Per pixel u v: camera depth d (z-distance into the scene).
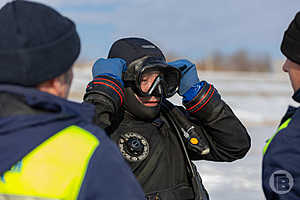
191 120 3.03
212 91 2.83
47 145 1.65
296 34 2.34
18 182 1.62
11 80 1.67
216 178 6.93
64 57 1.76
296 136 2.19
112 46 3.00
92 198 1.60
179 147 2.87
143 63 2.71
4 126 1.63
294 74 2.41
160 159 2.78
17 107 1.66
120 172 1.64
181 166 2.84
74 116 1.73
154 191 2.71
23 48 1.64
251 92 23.27
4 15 1.73
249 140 2.95
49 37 1.71
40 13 1.74
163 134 2.89
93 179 1.61
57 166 1.62
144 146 2.77
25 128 1.64
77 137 1.68
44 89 1.77
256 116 15.87
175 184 2.79
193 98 2.81
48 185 1.61
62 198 1.60
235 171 7.40
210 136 2.95
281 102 20.22
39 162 1.62
